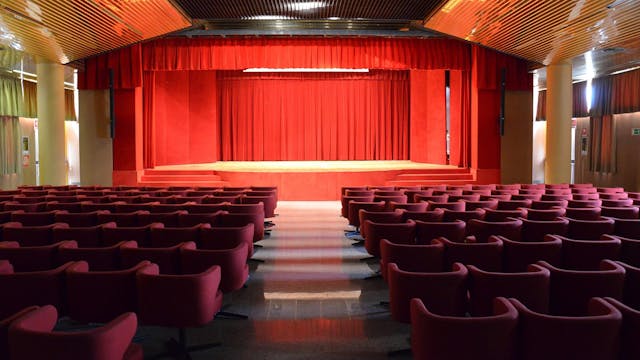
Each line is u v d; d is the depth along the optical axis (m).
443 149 17.17
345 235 8.82
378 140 20.19
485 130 14.81
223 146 20.02
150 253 4.31
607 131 17.11
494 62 14.44
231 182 14.58
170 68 14.30
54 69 13.33
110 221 6.56
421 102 18.53
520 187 11.21
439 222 6.17
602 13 9.66
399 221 6.69
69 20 10.36
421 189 10.41
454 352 2.65
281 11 12.99
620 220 6.00
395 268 3.78
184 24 13.30
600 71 15.96
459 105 16.02
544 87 19.55
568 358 2.62
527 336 2.66
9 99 15.55
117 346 2.57
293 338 4.21
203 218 6.58
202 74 18.56
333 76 20.08
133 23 11.70
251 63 14.28
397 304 3.68
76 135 19.62
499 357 2.65
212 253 4.34
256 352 3.94
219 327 4.46
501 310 2.85
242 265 4.57
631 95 15.80
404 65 14.47
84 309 3.62
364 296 5.35
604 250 4.58
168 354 3.80
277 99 20.09
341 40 14.34
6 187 15.59
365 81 20.11
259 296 5.35
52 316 2.79
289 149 20.17
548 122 14.02
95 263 4.29
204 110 18.62
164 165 17.58
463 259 4.47
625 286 3.65
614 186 16.95
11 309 3.62
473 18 11.89
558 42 11.91
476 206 7.65
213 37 14.25
